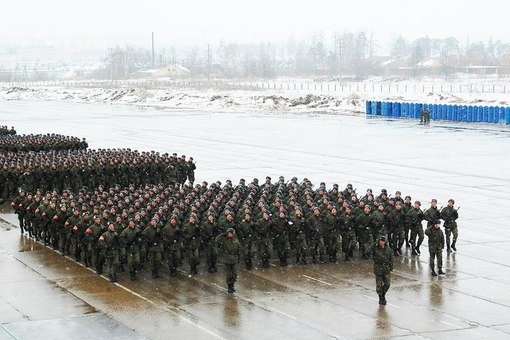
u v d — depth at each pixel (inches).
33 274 873.5
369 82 6220.5
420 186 1462.8
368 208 922.7
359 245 960.9
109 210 908.6
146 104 4367.6
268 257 888.3
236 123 2979.8
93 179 1380.4
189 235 852.0
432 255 844.6
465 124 2783.0
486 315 703.7
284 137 2418.8
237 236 874.8
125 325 685.3
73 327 681.0
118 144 2213.3
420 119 2915.8
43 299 770.2
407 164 1771.7
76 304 752.3
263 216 886.4
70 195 1050.1
